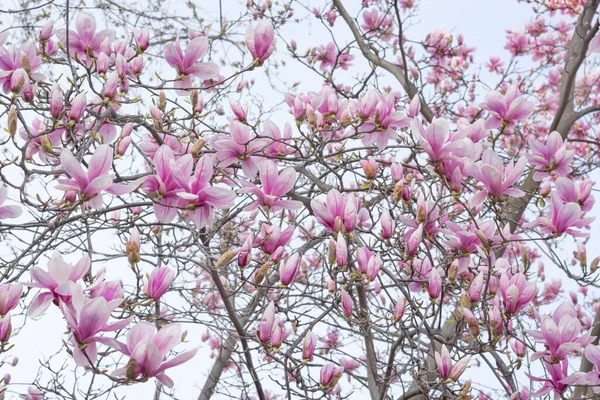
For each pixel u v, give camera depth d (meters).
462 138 2.80
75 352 2.38
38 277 2.44
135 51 3.13
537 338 2.78
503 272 2.91
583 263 2.96
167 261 3.11
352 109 3.06
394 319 2.85
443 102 4.76
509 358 2.91
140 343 2.34
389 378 2.93
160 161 2.59
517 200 3.73
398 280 2.93
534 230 2.89
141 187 2.60
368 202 3.09
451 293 3.03
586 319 4.96
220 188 2.57
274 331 2.68
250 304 3.37
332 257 2.75
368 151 3.30
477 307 2.99
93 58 3.00
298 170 3.17
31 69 2.94
